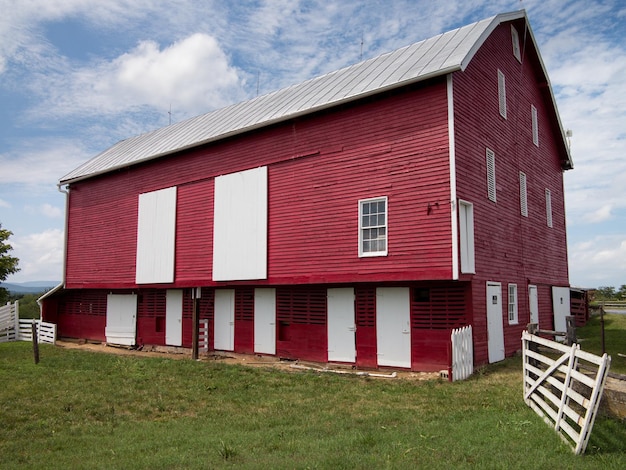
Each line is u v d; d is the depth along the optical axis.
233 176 20.11
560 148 25.97
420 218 15.06
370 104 16.53
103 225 25.84
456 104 15.22
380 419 10.11
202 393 13.54
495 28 19.06
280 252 18.27
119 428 10.46
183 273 21.55
